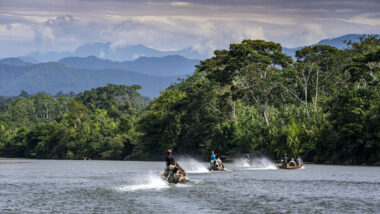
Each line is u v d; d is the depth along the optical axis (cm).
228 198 3525
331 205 3127
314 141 10381
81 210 2978
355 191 3947
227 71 12575
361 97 9831
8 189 4356
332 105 10669
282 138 10969
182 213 2856
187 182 4919
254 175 6125
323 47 12556
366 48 12400
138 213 2864
